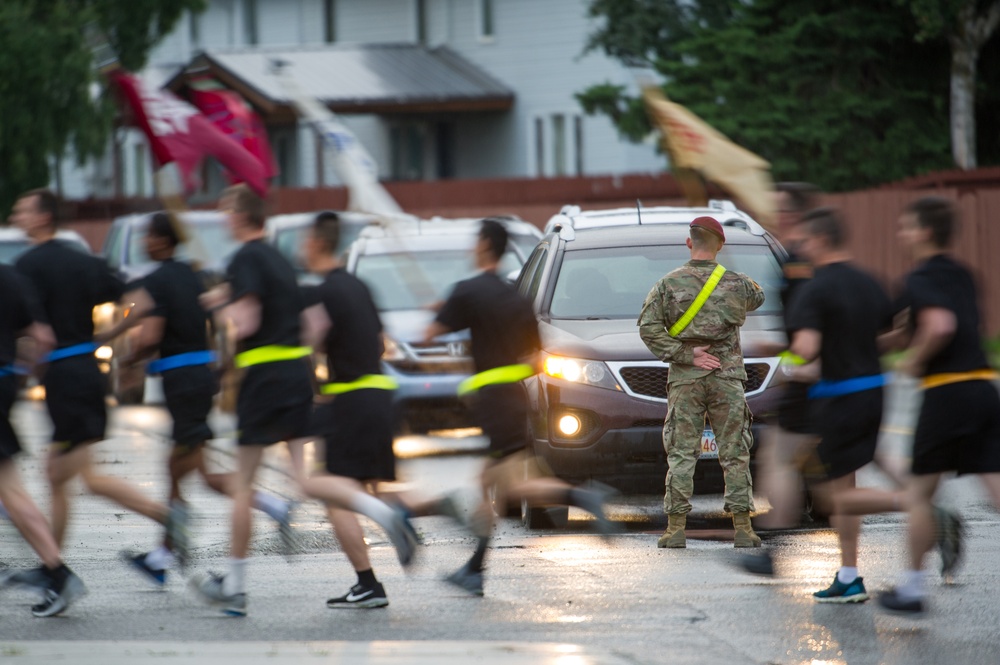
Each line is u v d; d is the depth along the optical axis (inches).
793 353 1030.4
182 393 1200.8
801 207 1264.8
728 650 937.5
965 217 2992.1
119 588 1157.7
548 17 5339.6
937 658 911.7
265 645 942.4
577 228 1652.3
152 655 919.7
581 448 1423.5
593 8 4468.5
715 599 1082.1
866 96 3882.9
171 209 1449.3
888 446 1817.2
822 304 1016.9
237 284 1056.8
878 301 1030.4
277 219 2733.8
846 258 1033.5
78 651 930.7
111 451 2085.4
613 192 4284.0
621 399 1421.0
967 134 3873.0
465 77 5521.7
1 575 1208.2
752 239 1604.3
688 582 1143.6
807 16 3873.0
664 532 1384.1
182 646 942.4
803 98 3907.5
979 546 1274.6
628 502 1574.8
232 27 6432.1
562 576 1175.0
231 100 1615.4
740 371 1293.1
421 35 5866.1
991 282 2970.0
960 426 976.3
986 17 3843.5
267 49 5644.7
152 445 2159.2
